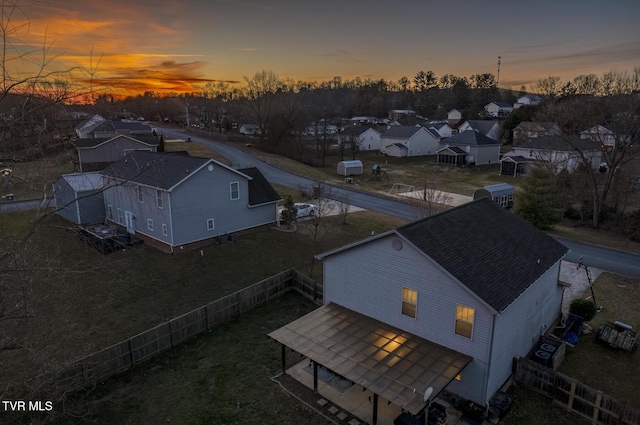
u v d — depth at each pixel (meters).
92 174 33.41
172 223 25.41
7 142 10.48
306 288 20.61
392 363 12.65
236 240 28.70
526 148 56.53
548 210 32.34
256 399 13.37
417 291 13.87
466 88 135.25
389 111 132.38
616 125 34.97
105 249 25.48
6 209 31.89
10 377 13.17
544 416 12.51
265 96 87.81
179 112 127.19
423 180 53.62
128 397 13.38
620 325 16.16
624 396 13.34
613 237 31.25
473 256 14.12
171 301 20.09
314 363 13.34
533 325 15.53
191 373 14.68
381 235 14.25
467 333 12.83
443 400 13.33
